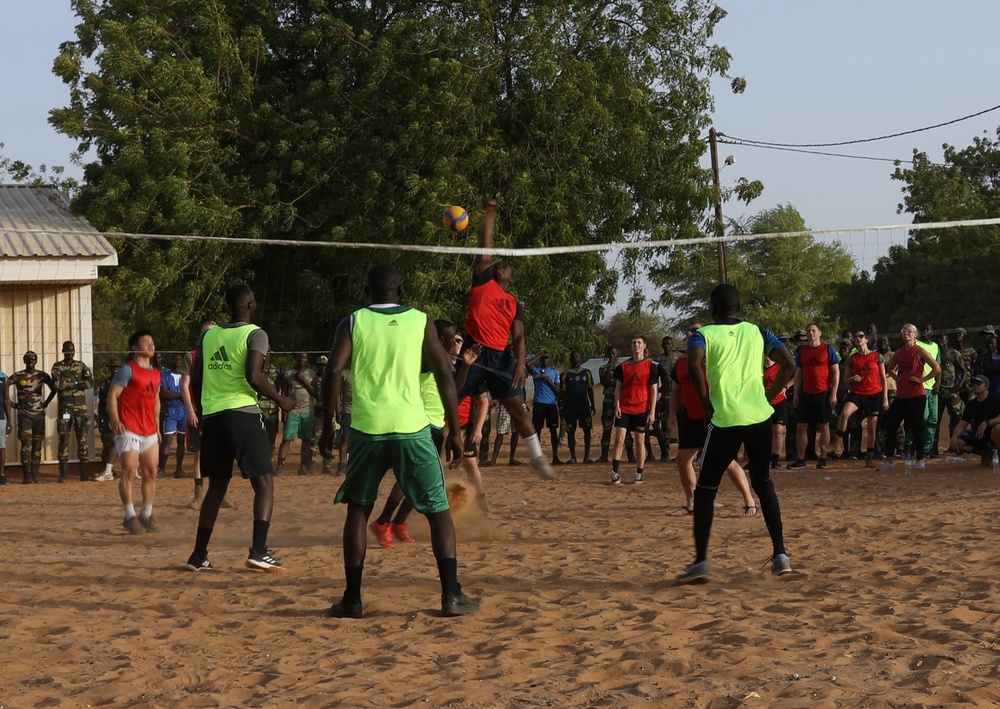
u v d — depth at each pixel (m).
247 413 7.73
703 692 4.25
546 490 14.21
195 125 21.41
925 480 14.00
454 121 21.12
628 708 4.04
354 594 6.04
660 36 22.94
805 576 7.04
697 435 10.23
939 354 18.33
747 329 7.07
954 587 6.45
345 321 5.99
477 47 21.39
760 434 6.95
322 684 4.59
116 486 16.50
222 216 20.83
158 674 4.86
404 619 5.97
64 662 5.15
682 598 6.39
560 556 8.29
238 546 9.35
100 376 20.97
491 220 9.57
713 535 9.37
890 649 4.95
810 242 59.59
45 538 10.07
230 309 7.92
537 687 4.44
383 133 21.78
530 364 19.23
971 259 42.50
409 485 5.98
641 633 5.45
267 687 4.62
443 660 5.03
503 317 9.41
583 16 22.42
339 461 17.75
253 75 22.42
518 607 6.16
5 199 21.84
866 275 49.94
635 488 14.20
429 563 7.93
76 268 18.41
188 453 23.44
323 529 10.66
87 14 23.23
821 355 16.11
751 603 6.15
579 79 21.70
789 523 10.04
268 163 22.08
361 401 5.93
